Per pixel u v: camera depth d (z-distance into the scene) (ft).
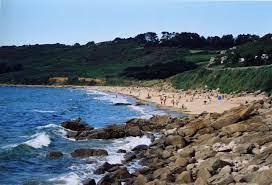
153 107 288.10
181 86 429.79
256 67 345.51
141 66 639.76
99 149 127.75
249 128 115.75
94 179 98.84
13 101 393.91
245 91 308.19
